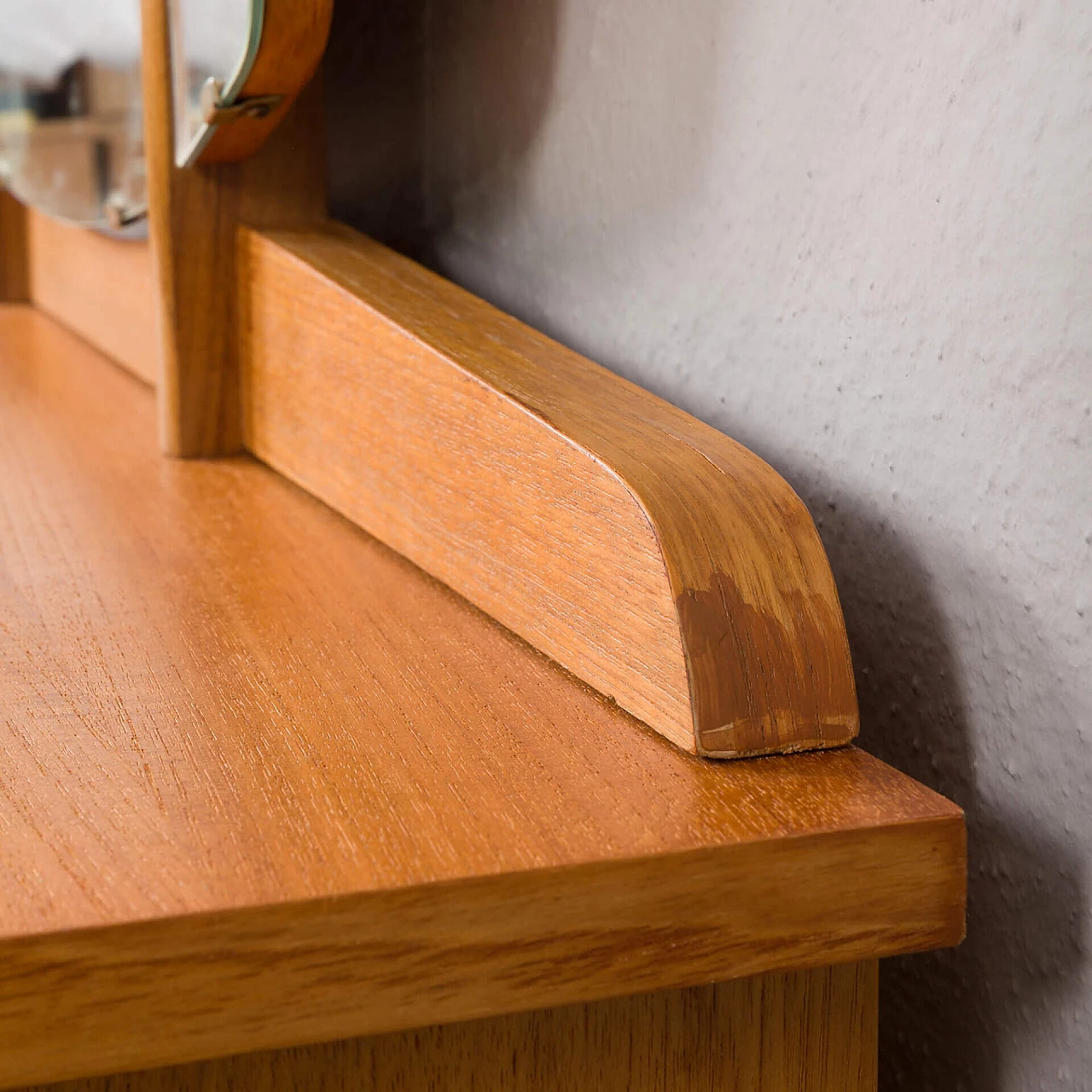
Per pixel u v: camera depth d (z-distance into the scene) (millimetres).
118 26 581
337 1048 273
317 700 323
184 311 550
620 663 319
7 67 751
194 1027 224
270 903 226
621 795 273
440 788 275
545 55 490
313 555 445
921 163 320
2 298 945
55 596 397
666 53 418
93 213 661
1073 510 283
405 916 234
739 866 253
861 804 271
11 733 301
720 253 403
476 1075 282
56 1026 217
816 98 354
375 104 607
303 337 502
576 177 478
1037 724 297
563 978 245
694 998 294
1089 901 285
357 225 629
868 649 354
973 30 301
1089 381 277
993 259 300
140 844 247
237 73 453
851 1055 308
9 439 593
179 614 384
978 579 312
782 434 382
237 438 576
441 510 408
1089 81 271
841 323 353
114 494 512
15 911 220
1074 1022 291
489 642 367
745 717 293
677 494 312
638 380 454
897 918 266
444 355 401
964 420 312
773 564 307
